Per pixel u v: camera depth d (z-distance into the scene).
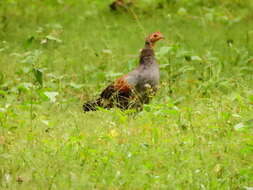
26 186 11.04
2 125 13.77
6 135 13.44
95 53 20.50
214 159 12.12
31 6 29.78
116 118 14.68
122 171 11.58
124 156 12.12
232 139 13.13
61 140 13.07
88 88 18.38
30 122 14.20
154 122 14.14
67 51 22.47
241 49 21.84
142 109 16.08
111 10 29.22
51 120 14.70
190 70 19.72
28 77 18.12
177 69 18.91
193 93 17.55
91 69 19.73
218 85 17.80
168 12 28.53
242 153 12.45
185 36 24.73
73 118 14.79
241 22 27.33
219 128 13.80
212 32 25.73
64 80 19.31
